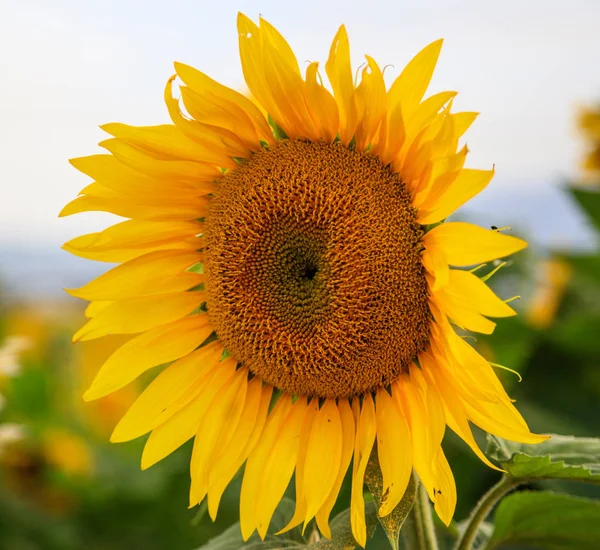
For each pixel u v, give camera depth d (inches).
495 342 39.6
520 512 29.1
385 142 28.2
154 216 29.6
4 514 44.7
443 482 27.0
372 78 27.3
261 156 29.4
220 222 29.8
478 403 26.7
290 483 31.4
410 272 28.3
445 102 26.8
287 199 29.1
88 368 58.9
